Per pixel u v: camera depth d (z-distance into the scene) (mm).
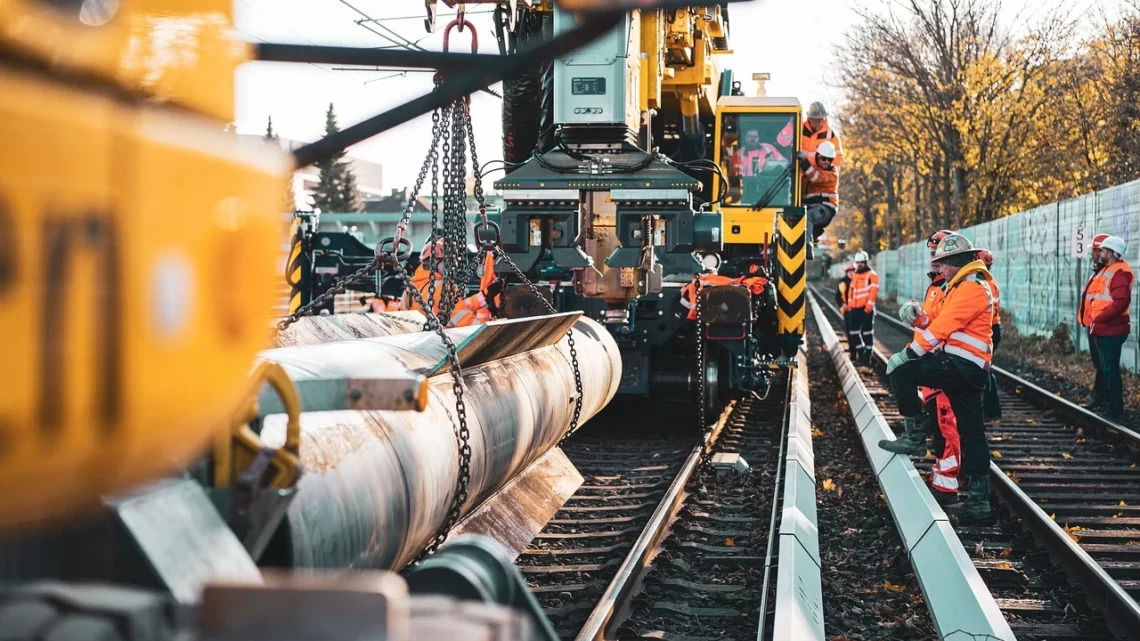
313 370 3039
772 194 13188
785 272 12555
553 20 8695
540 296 5895
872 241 66250
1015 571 6129
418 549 3803
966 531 7176
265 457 2119
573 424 6414
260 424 2461
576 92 8562
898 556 6363
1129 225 16469
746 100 13109
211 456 2107
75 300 899
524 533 4926
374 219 54344
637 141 9227
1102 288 12039
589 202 8945
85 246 908
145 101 1042
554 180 8688
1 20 827
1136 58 23469
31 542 1432
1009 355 21859
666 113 12141
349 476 2971
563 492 5863
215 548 1798
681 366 11203
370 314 6879
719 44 12977
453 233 4801
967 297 7398
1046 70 30828
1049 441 10977
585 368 6789
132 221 965
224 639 1128
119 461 998
